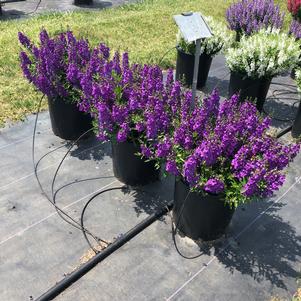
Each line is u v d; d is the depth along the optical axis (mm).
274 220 3820
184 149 3213
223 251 3443
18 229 3545
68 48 4707
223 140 3062
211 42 5914
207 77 6586
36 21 9375
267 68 5113
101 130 3637
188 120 3275
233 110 3529
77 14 10203
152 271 3227
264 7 7082
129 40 8258
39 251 3352
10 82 6031
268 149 3109
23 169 4262
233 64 5441
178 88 3691
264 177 2920
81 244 3434
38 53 4555
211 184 2916
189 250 3428
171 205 3824
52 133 4902
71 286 3082
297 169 4559
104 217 3721
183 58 6137
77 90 4270
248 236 3619
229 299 3049
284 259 3416
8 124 5004
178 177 3227
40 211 3746
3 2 10867
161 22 9477
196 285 3137
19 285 3068
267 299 3066
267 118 3293
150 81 3715
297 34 6816
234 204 3139
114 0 12578
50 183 4098
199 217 3295
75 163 4410
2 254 3307
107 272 3199
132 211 3805
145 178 4047
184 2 11906
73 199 3910
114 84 3824
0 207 3760
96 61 4289
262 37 5574
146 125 3418
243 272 3268
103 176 4242
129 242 3473
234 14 7066
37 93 5734
